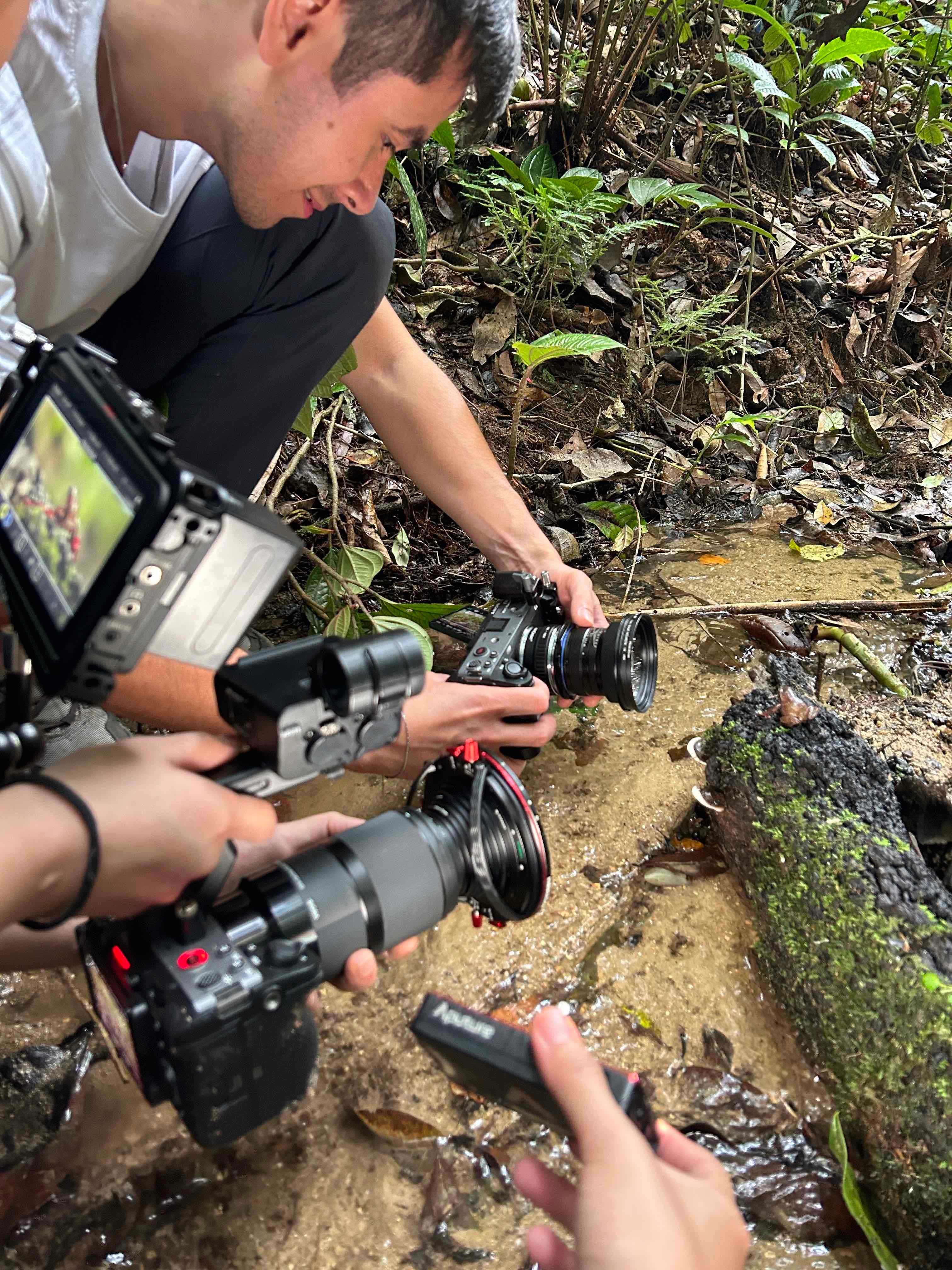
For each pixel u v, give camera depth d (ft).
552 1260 3.28
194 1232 4.59
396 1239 4.62
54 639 3.54
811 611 8.63
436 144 11.48
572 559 9.34
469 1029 3.53
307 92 4.68
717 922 6.03
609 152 12.52
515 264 11.60
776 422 11.05
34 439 3.93
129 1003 3.73
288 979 3.80
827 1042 5.27
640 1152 3.09
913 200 14.08
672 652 8.10
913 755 7.09
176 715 4.60
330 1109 5.08
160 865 3.66
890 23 13.47
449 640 8.25
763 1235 4.76
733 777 6.24
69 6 4.99
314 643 4.00
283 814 6.62
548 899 6.01
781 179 13.99
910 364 12.39
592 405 10.95
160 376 6.45
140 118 5.34
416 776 5.63
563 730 7.25
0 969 4.39
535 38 13.25
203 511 3.29
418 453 7.32
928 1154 4.66
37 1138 4.87
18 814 3.44
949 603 8.69
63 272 5.65
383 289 6.75
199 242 6.06
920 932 5.18
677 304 11.73
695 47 13.84
